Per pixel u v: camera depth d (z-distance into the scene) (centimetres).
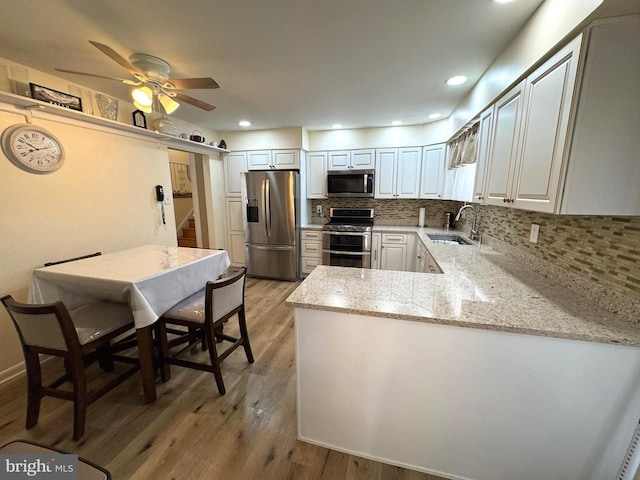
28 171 204
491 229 258
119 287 167
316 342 137
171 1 135
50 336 148
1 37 167
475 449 127
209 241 450
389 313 120
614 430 110
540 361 112
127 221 284
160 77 187
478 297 136
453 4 137
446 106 303
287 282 429
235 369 216
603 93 102
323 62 201
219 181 451
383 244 397
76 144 235
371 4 138
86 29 158
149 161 308
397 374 129
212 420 167
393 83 239
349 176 421
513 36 162
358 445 144
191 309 191
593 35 99
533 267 181
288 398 185
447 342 120
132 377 207
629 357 104
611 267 119
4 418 168
